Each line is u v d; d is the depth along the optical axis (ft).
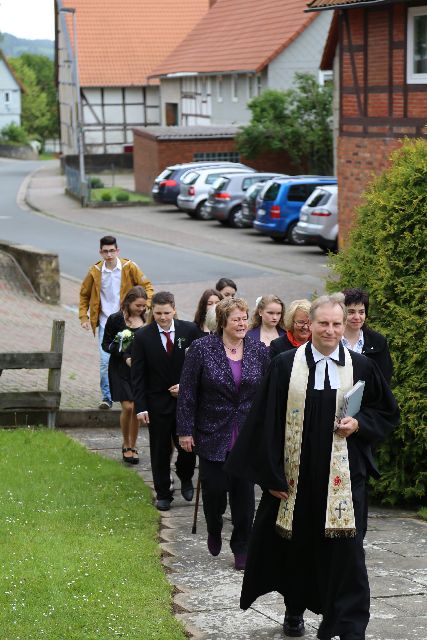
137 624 25.70
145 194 212.23
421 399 39.75
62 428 53.31
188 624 26.58
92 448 49.44
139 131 213.05
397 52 97.66
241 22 233.14
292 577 25.68
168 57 259.39
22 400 51.34
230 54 223.92
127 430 46.44
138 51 288.10
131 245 138.62
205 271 115.34
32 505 37.91
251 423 25.44
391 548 34.94
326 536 24.56
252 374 33.09
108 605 26.99
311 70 199.82
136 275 53.36
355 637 24.09
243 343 33.71
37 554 30.94
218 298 40.22
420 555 33.91
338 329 24.80
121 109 284.61
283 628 26.14
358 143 103.76
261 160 193.57
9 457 45.01
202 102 240.94
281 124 186.50
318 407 24.90
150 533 35.81
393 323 40.91
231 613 27.63
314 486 24.88
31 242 142.00
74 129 286.46
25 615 25.88
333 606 24.61
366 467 25.88
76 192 209.87
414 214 41.01
